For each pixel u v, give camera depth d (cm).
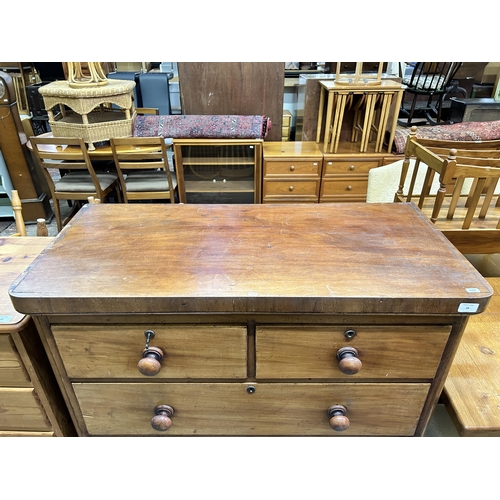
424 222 110
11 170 297
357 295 79
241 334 85
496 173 140
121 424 101
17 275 106
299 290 80
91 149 264
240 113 305
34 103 400
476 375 117
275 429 101
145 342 86
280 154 286
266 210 117
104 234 103
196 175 300
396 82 276
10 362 94
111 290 80
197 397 95
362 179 291
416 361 89
